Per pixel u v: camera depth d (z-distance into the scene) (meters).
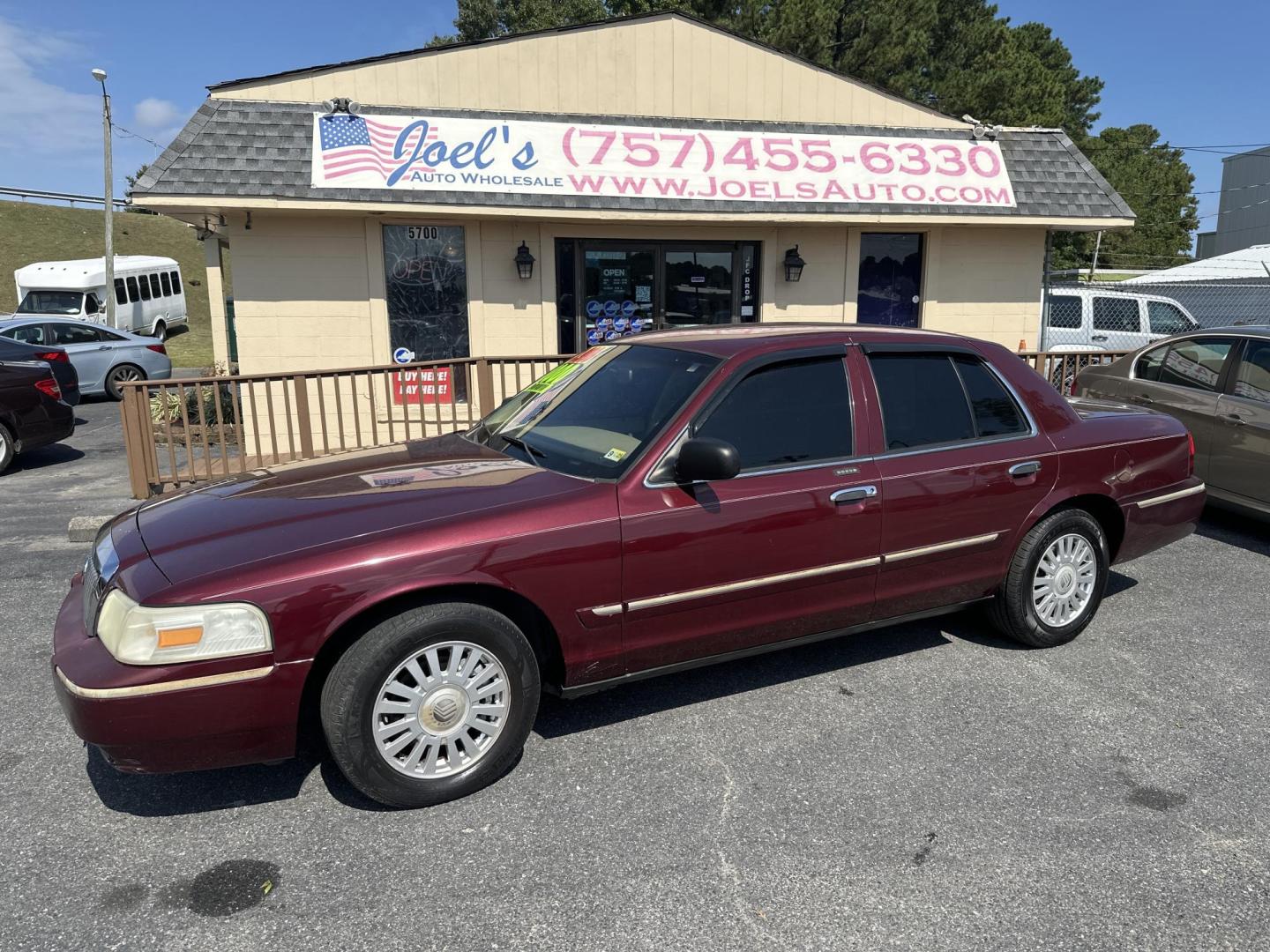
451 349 9.94
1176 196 55.72
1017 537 4.36
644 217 9.35
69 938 2.58
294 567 3.01
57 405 10.48
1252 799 3.27
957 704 4.00
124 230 47.84
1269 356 6.56
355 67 9.23
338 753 3.07
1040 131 10.91
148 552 3.19
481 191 9.03
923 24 29.89
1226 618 5.06
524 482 3.52
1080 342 13.95
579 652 3.45
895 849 2.97
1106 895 2.75
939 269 10.82
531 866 2.90
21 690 4.22
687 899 2.73
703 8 27.12
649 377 4.01
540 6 36.72
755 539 3.67
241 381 7.51
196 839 3.06
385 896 2.76
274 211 8.88
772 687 4.20
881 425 4.04
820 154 10.00
